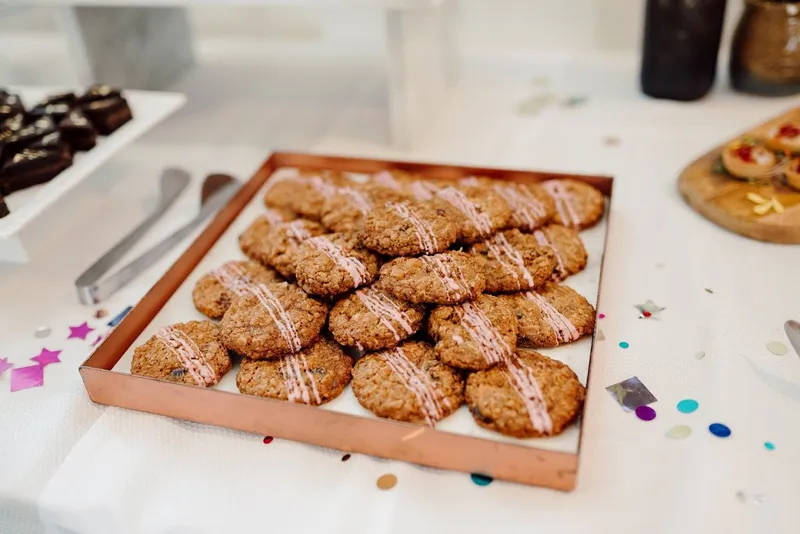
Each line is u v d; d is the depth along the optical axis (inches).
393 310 21.3
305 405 18.9
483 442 17.8
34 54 40.8
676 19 31.5
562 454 17.4
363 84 37.6
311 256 22.5
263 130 34.1
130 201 29.9
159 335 22.1
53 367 22.5
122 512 18.6
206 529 18.1
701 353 21.6
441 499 18.3
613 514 17.8
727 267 24.6
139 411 20.7
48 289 25.6
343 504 18.4
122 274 25.1
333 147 32.3
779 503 17.8
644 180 29.1
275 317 21.4
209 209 28.0
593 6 37.8
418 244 22.1
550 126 33.0
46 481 19.3
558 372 20.1
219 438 20.1
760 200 26.2
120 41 35.1
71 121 27.8
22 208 25.1
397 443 18.7
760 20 31.8
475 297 21.3
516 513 17.9
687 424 19.6
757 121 31.8
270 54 41.3
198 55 40.9
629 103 34.2
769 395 20.2
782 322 22.4
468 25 40.1
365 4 27.0
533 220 24.8
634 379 20.8
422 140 32.6
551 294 22.7
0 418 20.9
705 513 17.6
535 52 39.7
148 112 30.6
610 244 25.7
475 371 20.1
